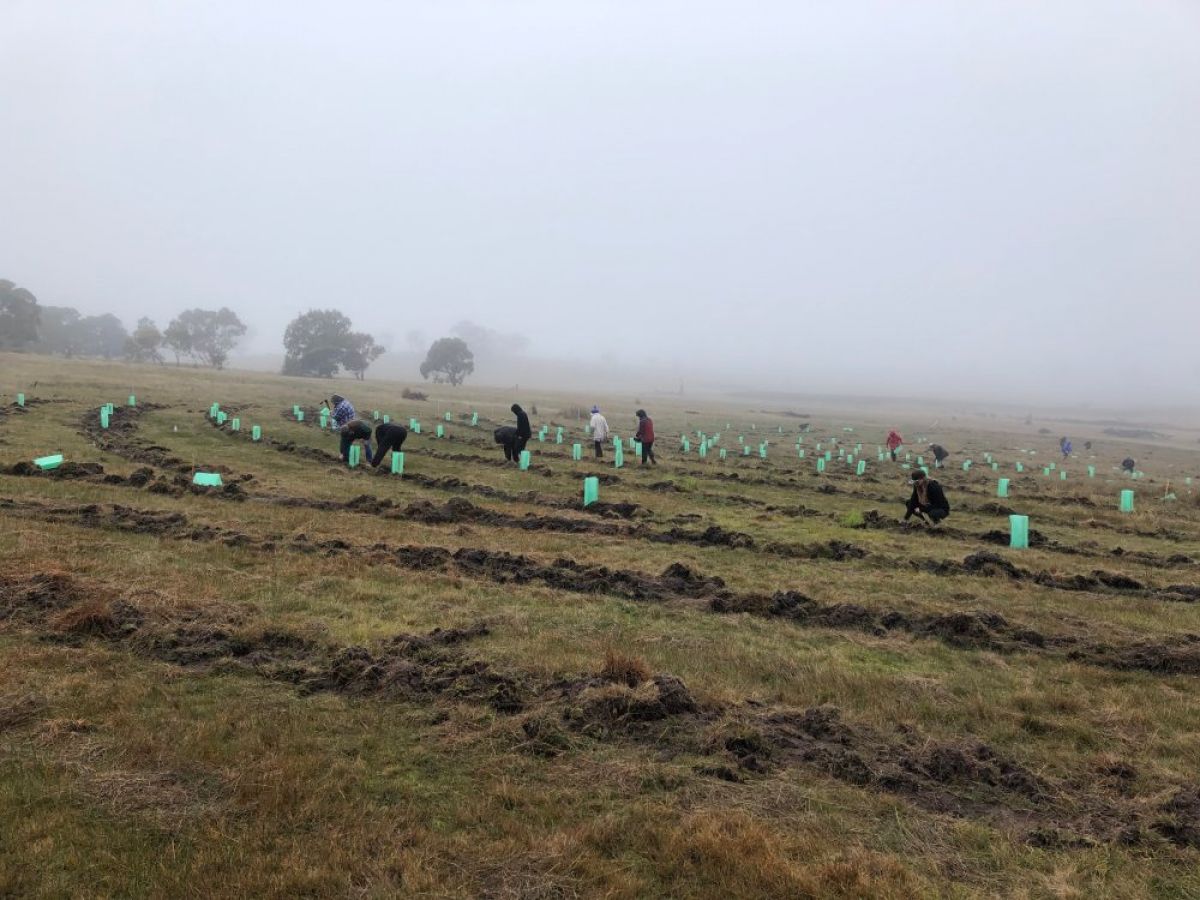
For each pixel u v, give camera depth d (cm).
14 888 393
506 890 412
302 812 468
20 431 2130
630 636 818
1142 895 434
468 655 727
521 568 1052
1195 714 685
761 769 554
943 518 1669
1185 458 6059
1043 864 461
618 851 452
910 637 880
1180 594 1139
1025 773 562
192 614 792
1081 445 6612
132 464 1773
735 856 441
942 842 479
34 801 466
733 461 2917
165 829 446
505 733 582
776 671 742
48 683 621
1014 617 966
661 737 590
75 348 13150
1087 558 1383
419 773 528
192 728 562
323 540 1123
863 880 426
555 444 3066
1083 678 773
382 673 675
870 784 542
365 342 11038
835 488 2161
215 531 1127
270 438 2453
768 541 1351
